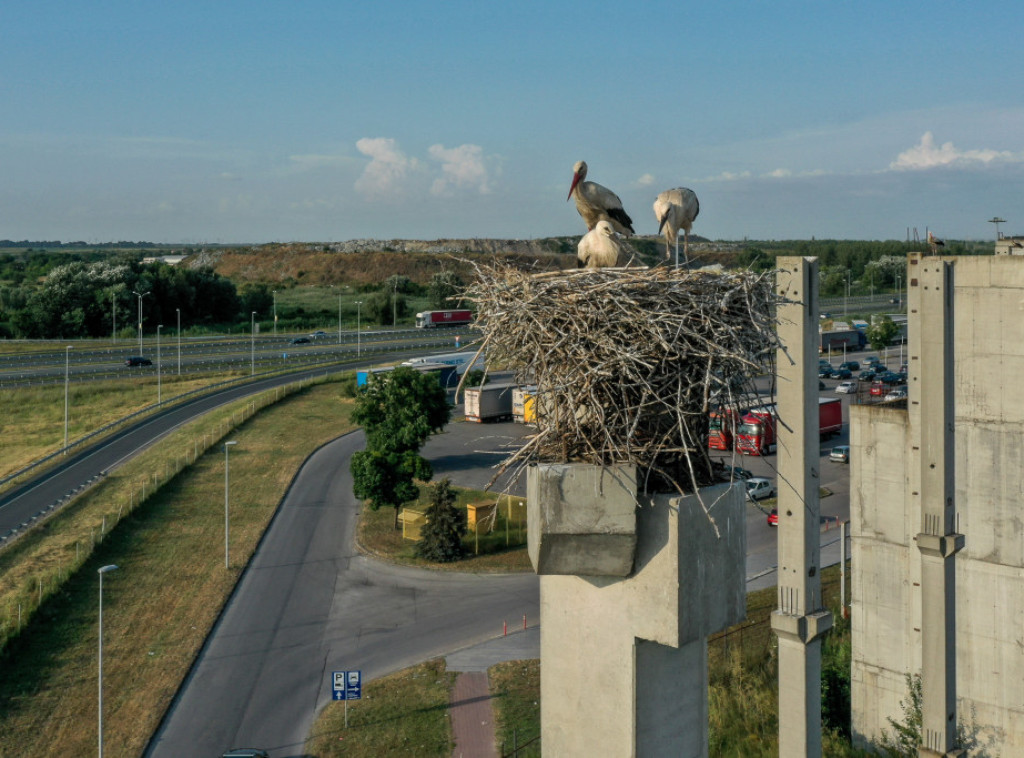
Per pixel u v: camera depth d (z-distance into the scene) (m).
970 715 21.20
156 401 74.44
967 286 20.44
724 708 23.03
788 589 14.27
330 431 63.16
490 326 9.25
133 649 30.12
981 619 20.91
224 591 35.06
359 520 44.03
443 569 37.88
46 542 39.66
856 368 87.88
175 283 133.38
